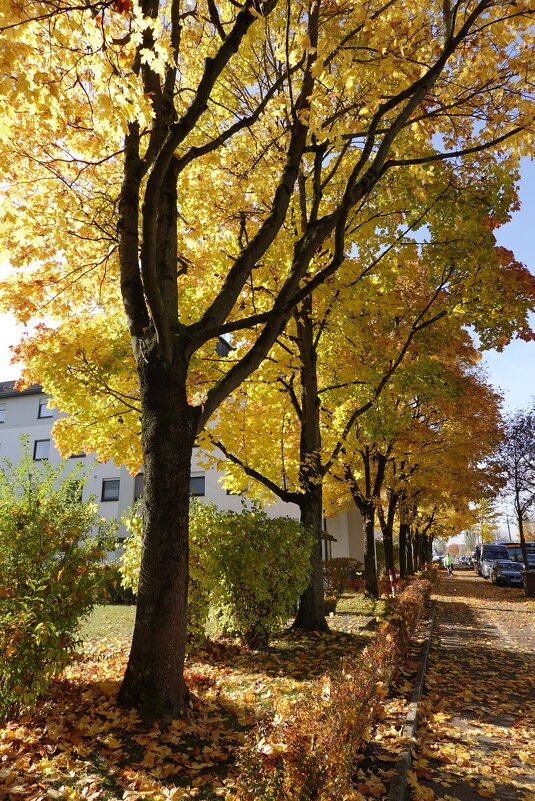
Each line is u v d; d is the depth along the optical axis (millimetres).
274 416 11797
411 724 5598
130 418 10422
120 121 4371
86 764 4090
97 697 5379
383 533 22188
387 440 13406
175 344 5566
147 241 4863
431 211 10836
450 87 7242
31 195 7055
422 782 4512
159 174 4770
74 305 8641
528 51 6051
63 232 7098
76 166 7148
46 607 4992
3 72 3861
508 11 5930
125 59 4566
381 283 10797
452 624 14656
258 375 10742
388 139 6391
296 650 8922
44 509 5562
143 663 5047
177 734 4680
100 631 11102
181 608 5199
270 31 7230
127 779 3893
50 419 28328
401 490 22094
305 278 9758
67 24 4152
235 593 8719
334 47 5555
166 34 6109
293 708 3705
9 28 3729
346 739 3689
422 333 12602
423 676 7906
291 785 2793
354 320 10500
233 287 6082
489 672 8742
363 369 11539
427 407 18484
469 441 18938
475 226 10656
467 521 38969
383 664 5840
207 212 8898
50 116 4359
